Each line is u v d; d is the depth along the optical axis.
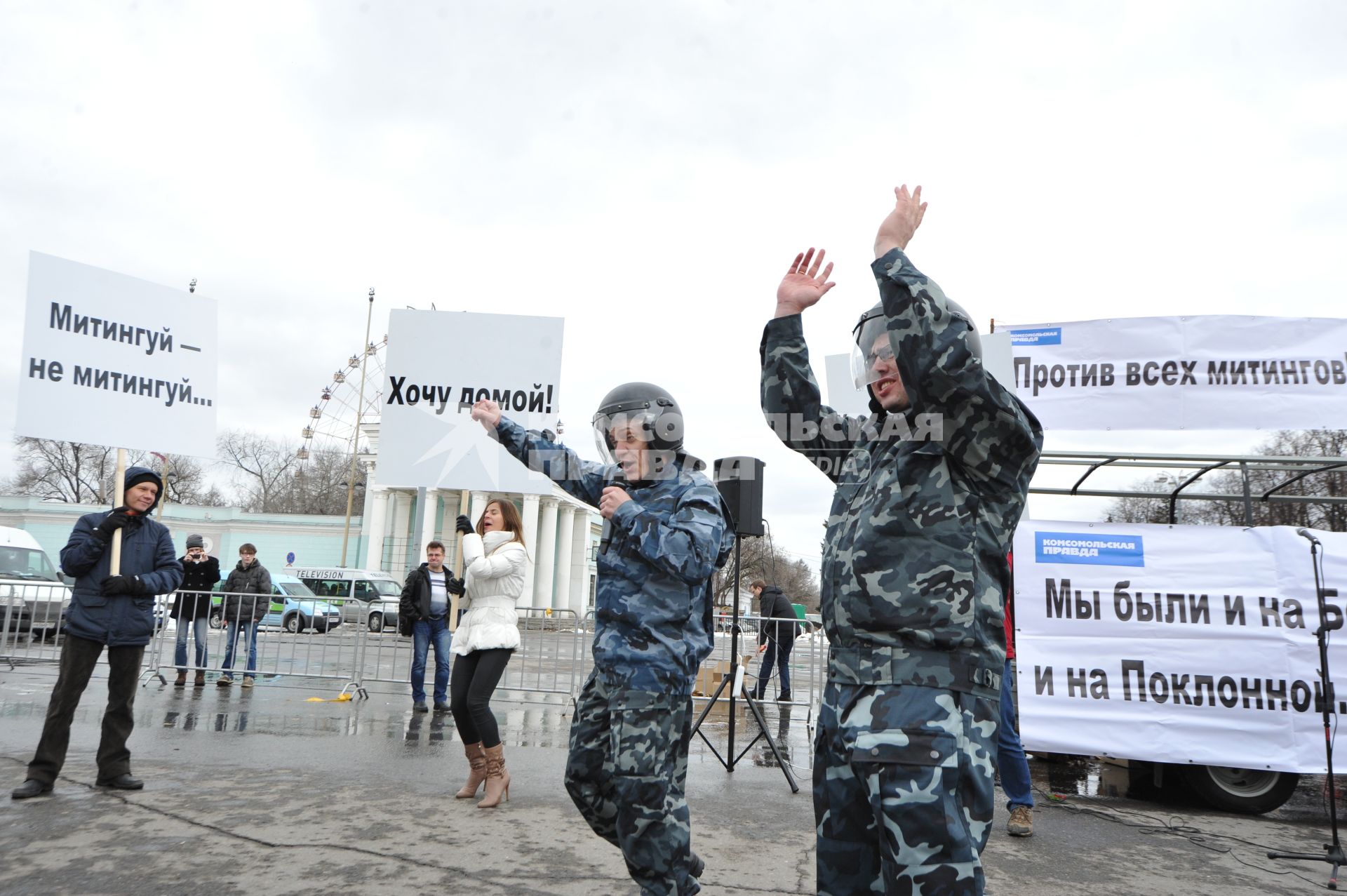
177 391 5.50
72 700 4.62
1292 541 5.76
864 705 1.90
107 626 4.68
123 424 5.25
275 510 67.00
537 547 45.22
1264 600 5.73
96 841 3.77
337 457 67.75
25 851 3.60
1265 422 6.07
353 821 4.27
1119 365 6.29
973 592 1.90
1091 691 5.83
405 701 9.34
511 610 4.92
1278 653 5.64
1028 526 6.05
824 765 2.04
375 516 41.75
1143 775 6.73
